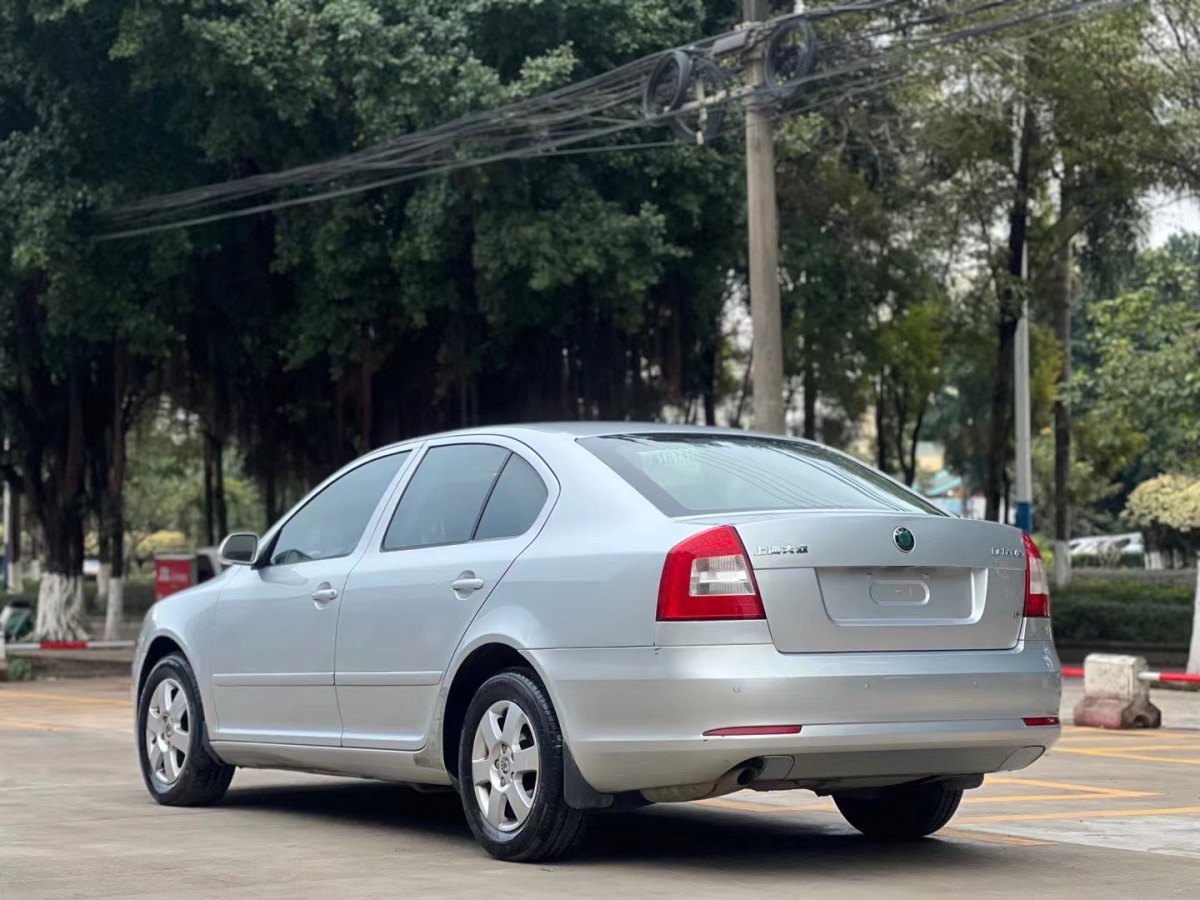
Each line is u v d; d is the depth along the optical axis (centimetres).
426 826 790
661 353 2545
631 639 628
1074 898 596
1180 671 2286
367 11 2144
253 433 2788
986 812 859
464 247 2389
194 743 854
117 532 2842
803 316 2608
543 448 715
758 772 616
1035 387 3638
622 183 2341
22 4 2250
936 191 2730
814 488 706
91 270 2377
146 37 2162
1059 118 2647
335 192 2261
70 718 1501
